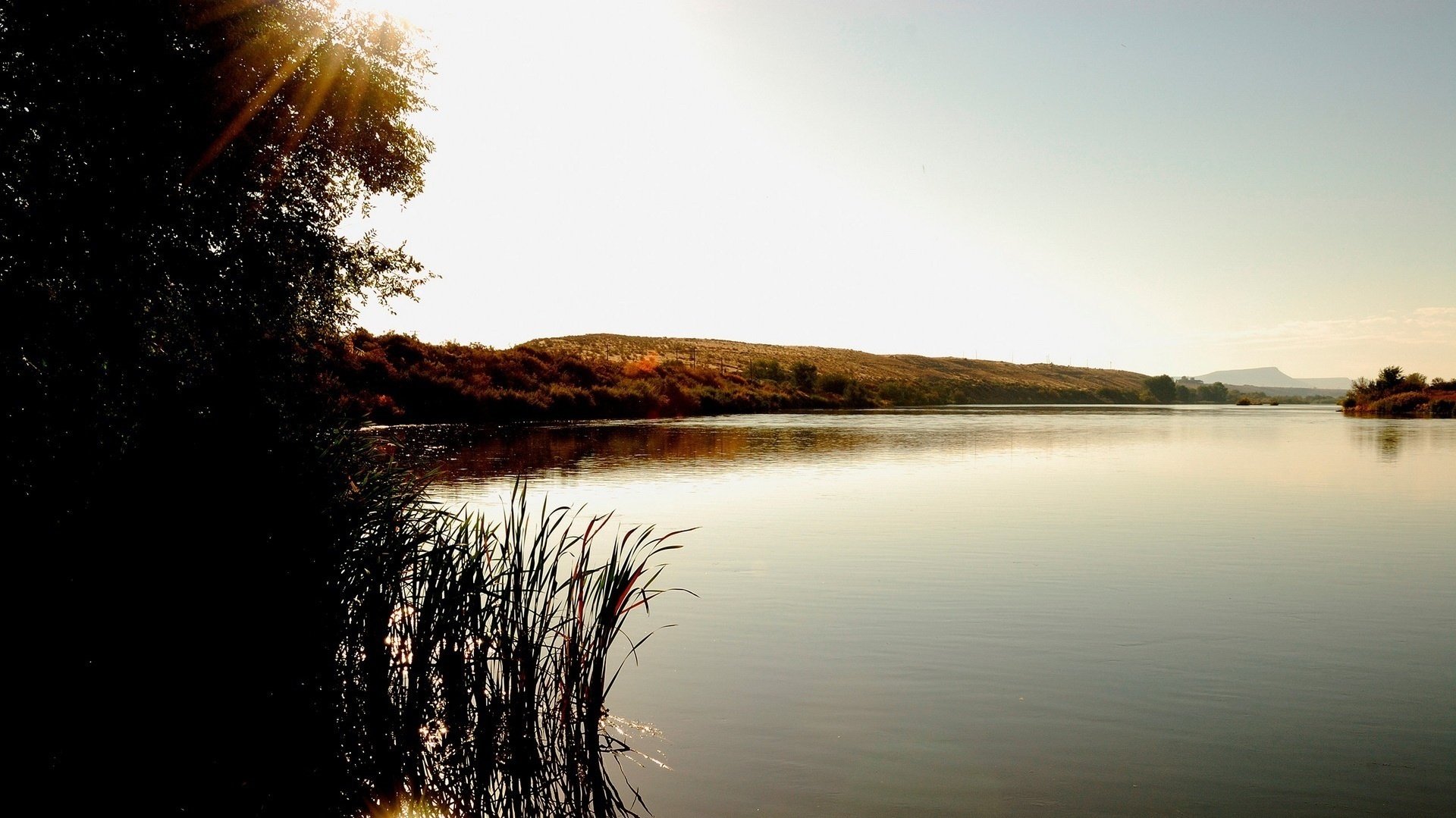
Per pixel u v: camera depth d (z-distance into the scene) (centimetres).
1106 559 1650
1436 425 6794
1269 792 715
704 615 1260
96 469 811
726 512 2184
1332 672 1016
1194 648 1107
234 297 1128
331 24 1303
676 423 6128
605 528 1892
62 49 945
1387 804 697
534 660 742
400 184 1422
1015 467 3359
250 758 705
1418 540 1861
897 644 1120
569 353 8631
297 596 786
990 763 769
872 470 3203
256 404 1019
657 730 842
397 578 801
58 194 929
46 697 679
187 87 1065
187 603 748
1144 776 747
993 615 1265
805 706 905
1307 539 1866
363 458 1211
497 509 2097
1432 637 1158
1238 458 3806
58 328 888
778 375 11431
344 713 753
